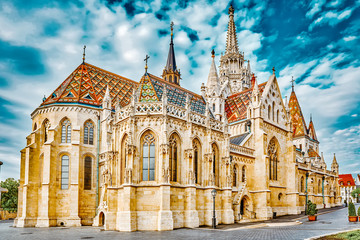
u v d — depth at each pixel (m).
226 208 44.53
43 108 56.16
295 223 44.00
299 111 116.81
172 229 36.75
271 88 64.81
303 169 73.38
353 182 172.25
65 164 53.31
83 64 64.81
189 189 40.06
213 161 45.38
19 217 54.38
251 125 58.81
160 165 38.31
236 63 120.81
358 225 37.97
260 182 55.47
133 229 36.38
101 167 55.25
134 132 39.28
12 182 91.94
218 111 68.50
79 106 55.72
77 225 50.53
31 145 54.00
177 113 41.44
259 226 40.41
